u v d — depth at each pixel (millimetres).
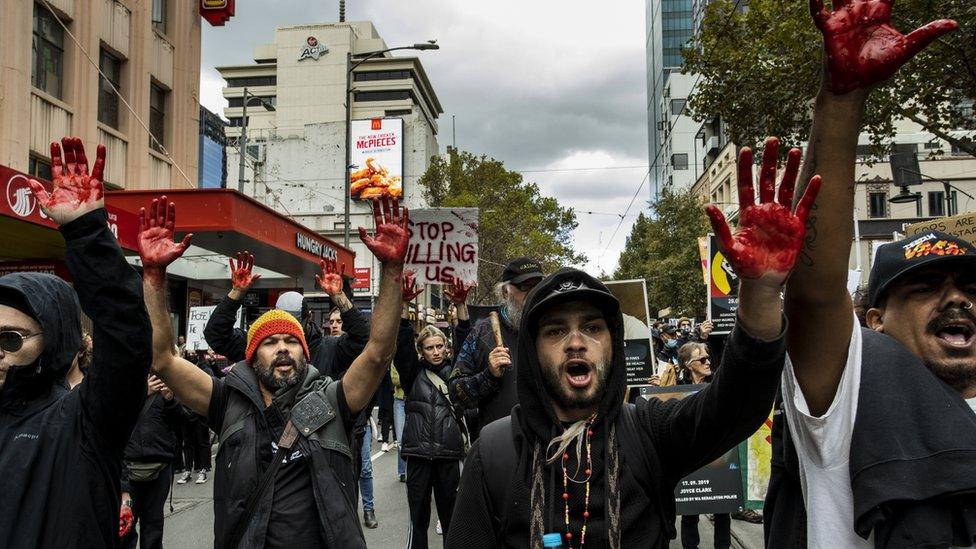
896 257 2221
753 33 11023
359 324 5137
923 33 1730
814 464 2041
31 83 14570
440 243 7176
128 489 5016
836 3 1828
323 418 3508
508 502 2125
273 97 101375
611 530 1987
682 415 2068
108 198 13898
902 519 1829
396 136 58688
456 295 6832
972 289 2193
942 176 39344
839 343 1961
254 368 3717
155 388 5672
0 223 10219
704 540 7102
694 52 11625
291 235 17781
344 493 3473
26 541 2318
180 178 19859
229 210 14078
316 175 58375
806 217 1780
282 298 6297
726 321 7551
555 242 50688
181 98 20000
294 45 96000
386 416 12781
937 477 1810
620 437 2111
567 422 2184
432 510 8469
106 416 2428
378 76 97125
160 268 3365
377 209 3570
